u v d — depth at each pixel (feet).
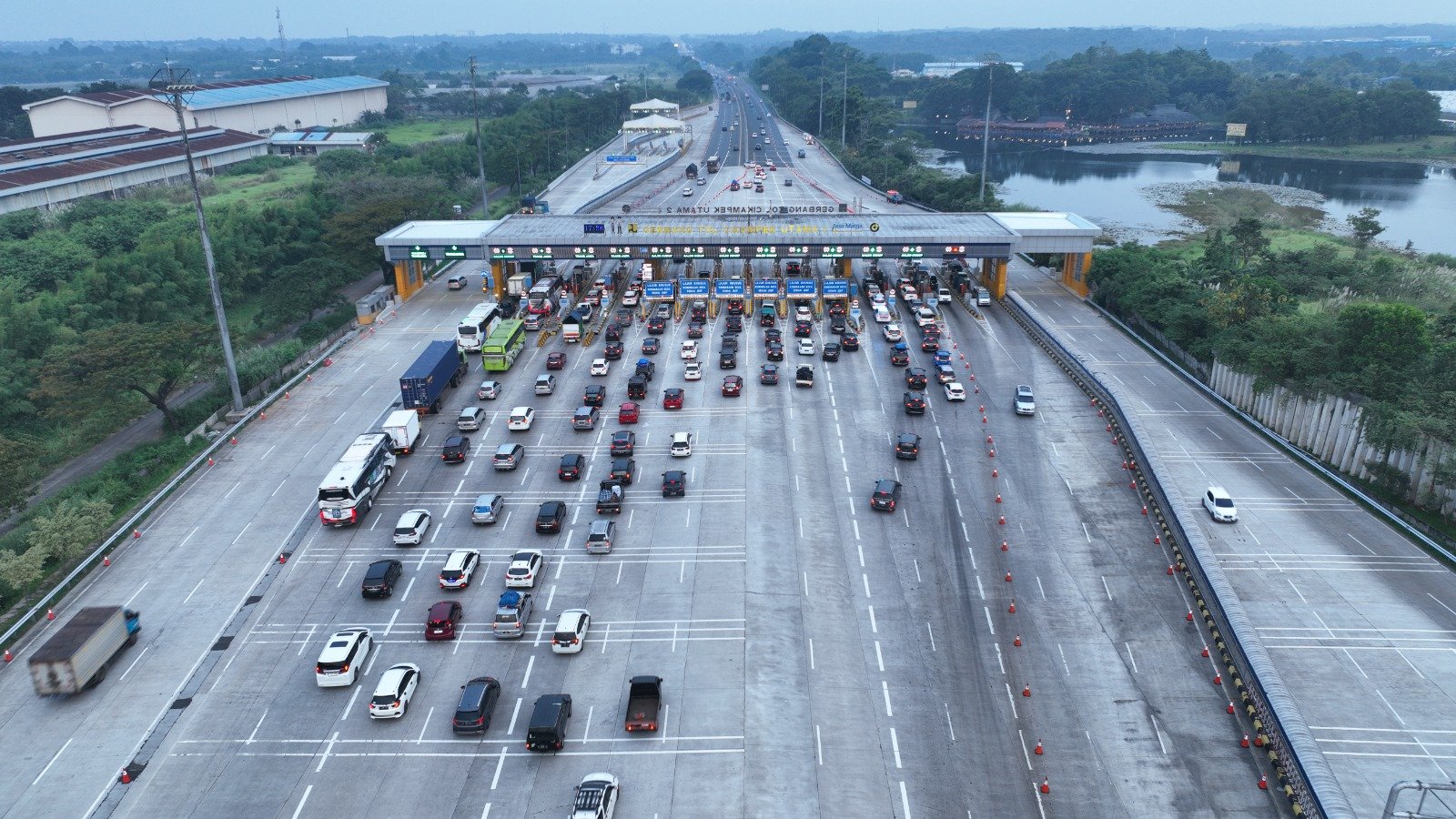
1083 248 422.82
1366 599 212.23
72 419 321.32
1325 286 452.35
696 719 171.22
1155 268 415.64
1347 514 248.93
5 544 231.71
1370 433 260.62
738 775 158.30
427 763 161.27
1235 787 157.07
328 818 149.89
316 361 351.25
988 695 178.50
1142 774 159.74
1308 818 146.82
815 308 406.41
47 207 610.24
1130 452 274.57
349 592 211.00
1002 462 269.85
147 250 468.34
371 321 399.24
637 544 228.22
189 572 220.02
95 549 229.45
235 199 650.02
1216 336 344.69
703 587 211.00
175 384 337.93
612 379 330.34
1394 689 183.21
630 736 167.02
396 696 169.99
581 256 405.39
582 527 236.02
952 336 381.40
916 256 405.39
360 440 257.55
